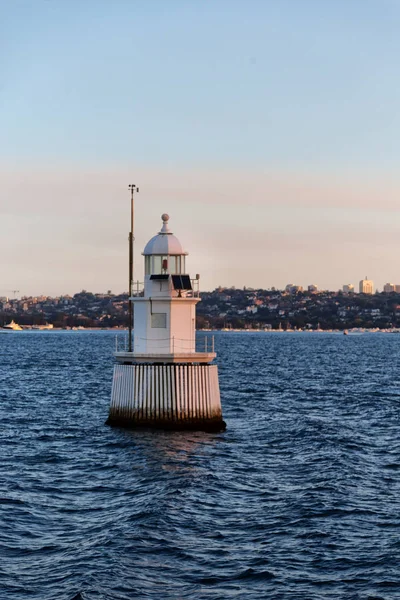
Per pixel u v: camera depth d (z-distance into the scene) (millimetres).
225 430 80312
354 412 107812
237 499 56219
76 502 55281
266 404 115188
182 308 78375
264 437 81562
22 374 172250
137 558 44438
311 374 181625
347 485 60594
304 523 50812
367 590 40906
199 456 69438
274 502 55594
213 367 77438
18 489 58969
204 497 56406
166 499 55250
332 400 123250
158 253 78688
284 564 43969
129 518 51125
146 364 76750
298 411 107250
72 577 41656
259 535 48531
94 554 44812
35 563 43594
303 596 40188
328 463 68562
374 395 133000
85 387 140375
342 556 45219
